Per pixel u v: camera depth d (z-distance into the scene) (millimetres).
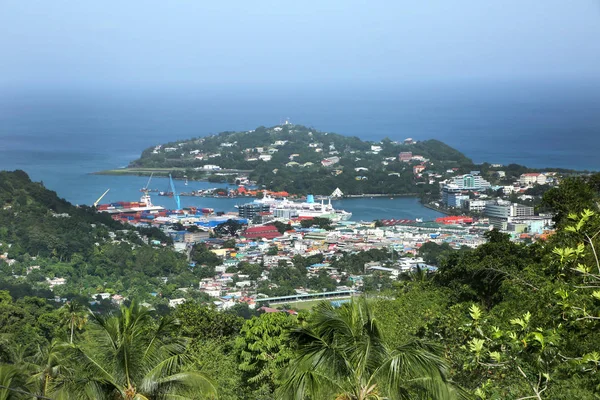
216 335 37938
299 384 14664
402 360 14641
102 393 17766
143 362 18391
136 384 18125
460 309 26094
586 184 42844
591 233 14742
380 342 15297
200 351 30594
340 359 14984
